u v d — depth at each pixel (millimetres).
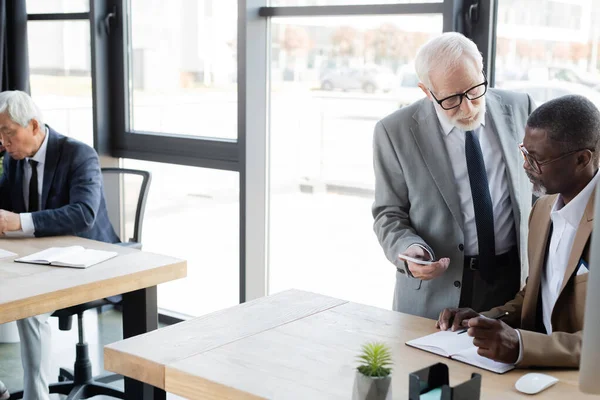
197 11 4004
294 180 3773
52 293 2410
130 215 4535
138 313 2820
